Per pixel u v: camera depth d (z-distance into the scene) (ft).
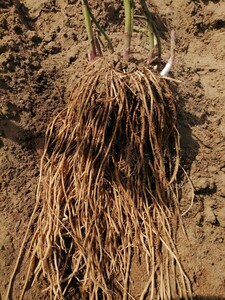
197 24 3.27
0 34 2.69
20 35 2.77
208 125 2.54
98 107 2.27
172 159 2.38
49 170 2.31
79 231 2.15
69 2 3.02
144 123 2.25
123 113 2.28
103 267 2.11
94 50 2.49
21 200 2.27
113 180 2.28
